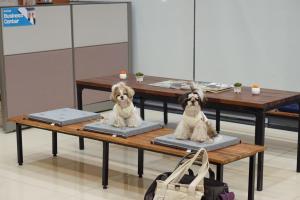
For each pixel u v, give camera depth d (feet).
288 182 14.46
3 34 19.17
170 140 12.54
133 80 17.67
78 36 21.72
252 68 20.35
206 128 12.43
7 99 19.61
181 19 22.06
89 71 22.33
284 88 19.69
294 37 19.19
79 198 13.32
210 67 21.50
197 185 10.77
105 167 13.80
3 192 13.78
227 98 14.34
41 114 15.66
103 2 22.70
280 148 17.57
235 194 13.55
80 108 17.87
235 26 20.52
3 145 18.13
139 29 23.53
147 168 15.58
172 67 22.70
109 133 13.60
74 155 16.88
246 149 12.29
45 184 14.33
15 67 19.69
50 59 20.80
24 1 21.22
